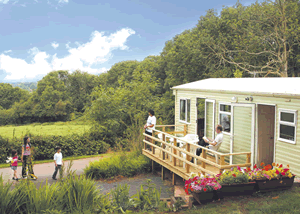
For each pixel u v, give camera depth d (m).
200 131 10.63
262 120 7.30
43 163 14.41
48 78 66.75
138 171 11.18
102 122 19.45
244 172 6.12
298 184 6.13
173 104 25.72
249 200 5.54
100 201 5.94
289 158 6.34
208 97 9.63
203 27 27.52
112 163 11.14
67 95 65.06
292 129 6.27
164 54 39.53
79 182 5.88
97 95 20.78
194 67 25.84
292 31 18.62
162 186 9.27
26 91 75.12
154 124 11.09
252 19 20.94
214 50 23.81
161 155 10.09
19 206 5.24
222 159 6.30
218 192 5.67
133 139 13.95
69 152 16.52
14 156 10.27
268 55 21.39
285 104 6.41
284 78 8.45
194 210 5.37
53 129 33.38
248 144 7.51
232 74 22.27
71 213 5.34
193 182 5.72
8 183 5.63
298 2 19.62
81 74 68.06
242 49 21.81
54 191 5.66
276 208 4.91
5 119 58.97
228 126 8.55
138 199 6.22
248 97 7.55
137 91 21.84
